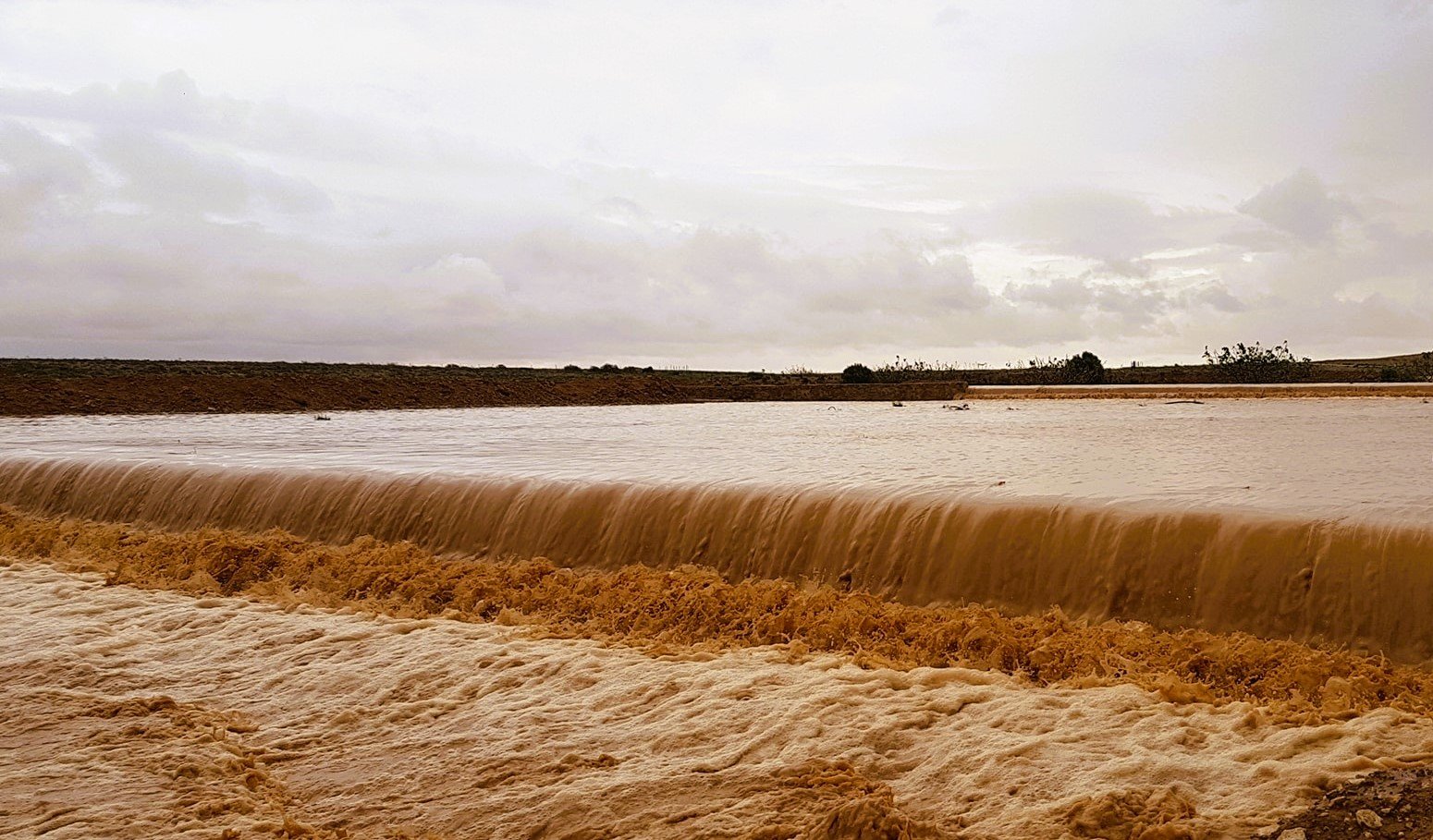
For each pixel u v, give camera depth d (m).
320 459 20.20
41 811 6.05
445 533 14.55
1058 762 6.02
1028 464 17.64
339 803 6.14
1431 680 8.38
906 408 48.44
